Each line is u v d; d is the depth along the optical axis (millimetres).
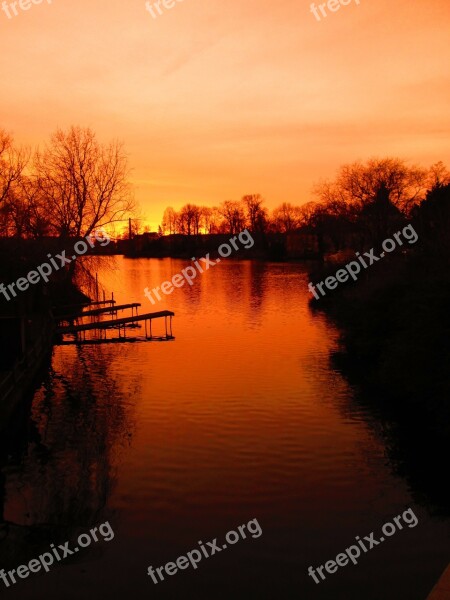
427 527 13625
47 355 32688
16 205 37000
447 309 20359
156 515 14266
